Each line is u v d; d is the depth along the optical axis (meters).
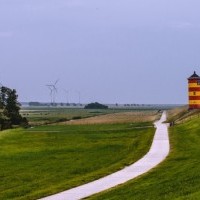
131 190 65.12
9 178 87.50
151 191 62.81
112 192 64.94
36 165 103.31
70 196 64.69
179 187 62.44
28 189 75.44
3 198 69.31
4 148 142.12
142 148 122.94
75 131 199.75
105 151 124.56
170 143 131.75
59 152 127.75
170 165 88.00
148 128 199.12
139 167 89.00
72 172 90.88
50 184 79.19
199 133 147.50
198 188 59.06
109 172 85.00
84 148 135.38
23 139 168.88
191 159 93.62
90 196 63.75
